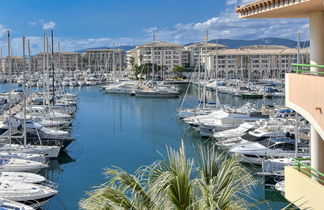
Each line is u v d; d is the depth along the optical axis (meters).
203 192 8.75
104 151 47.56
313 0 9.03
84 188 33.66
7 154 37.22
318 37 10.51
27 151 39.78
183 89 137.38
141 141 53.56
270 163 33.81
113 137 56.28
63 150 46.50
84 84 144.62
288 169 11.08
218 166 9.78
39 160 37.72
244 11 11.89
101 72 186.12
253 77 169.00
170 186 8.82
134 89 116.88
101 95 116.00
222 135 48.88
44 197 27.98
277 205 29.22
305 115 9.77
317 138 10.81
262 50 181.50
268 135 42.62
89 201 9.02
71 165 41.22
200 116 63.09
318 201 9.33
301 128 47.94
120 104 96.00
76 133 59.16
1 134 47.31
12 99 84.06
